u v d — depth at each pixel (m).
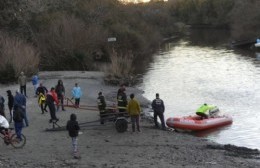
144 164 17.23
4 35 48.16
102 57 64.31
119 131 23.08
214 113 28.61
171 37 112.12
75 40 55.50
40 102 26.92
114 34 69.50
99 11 71.12
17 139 18.98
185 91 39.66
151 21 110.38
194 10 156.12
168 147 20.80
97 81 43.00
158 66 58.22
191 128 25.98
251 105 33.22
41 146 19.58
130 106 23.12
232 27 107.44
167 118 28.39
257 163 18.67
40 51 52.34
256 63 58.03
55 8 65.62
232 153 20.45
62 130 22.80
